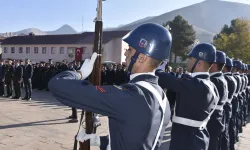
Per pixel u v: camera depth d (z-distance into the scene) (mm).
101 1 1945
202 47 2988
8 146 5172
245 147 6281
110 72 15250
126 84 1570
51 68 15195
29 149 5059
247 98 8992
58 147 5250
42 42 44219
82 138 1875
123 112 1450
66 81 1496
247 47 46656
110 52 38906
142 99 1478
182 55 50875
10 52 46594
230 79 4598
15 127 6559
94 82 1870
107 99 1443
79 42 40812
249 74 10141
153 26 1702
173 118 2854
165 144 6047
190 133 2752
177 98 2809
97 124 1904
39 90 15531
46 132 6242
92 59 1825
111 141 1538
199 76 2959
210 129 3611
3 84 12445
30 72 11195
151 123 1489
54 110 8938
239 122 7074
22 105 9766
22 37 47188
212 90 2775
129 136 1466
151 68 1662
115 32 40656
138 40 1656
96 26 1936
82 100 1466
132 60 1672
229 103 4676
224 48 47312
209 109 2803
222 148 4500
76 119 7316
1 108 8953
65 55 42000
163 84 2713
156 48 1639
